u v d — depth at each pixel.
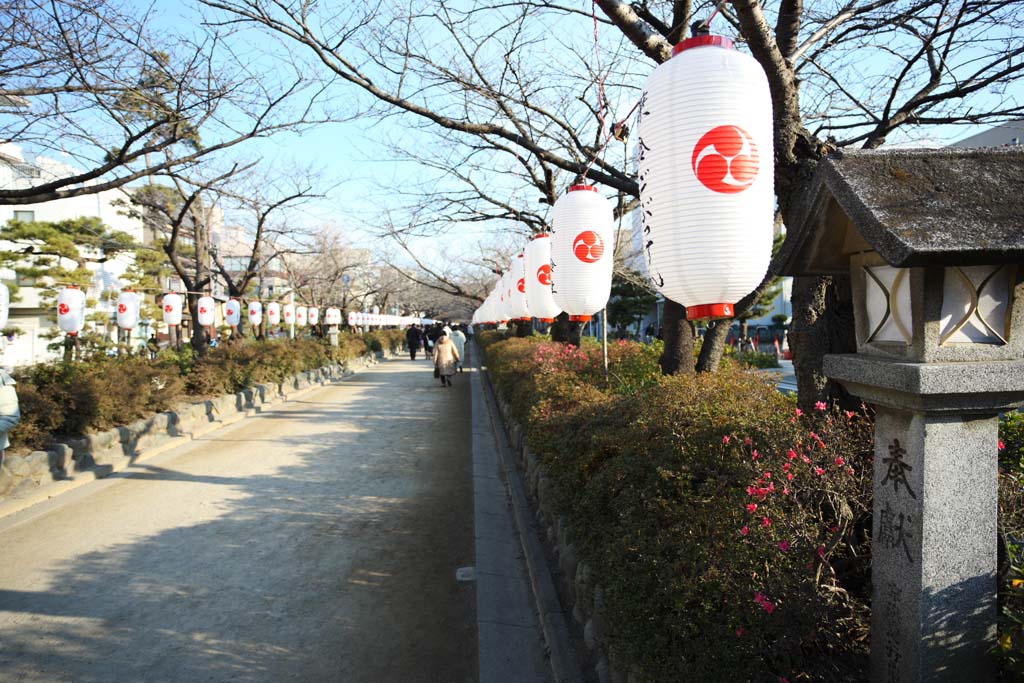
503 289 10.95
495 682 3.09
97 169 6.86
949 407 1.79
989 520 1.86
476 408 12.66
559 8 5.83
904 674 1.89
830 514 2.77
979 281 1.83
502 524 5.49
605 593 2.44
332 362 20.94
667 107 2.59
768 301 22.27
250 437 9.89
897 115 5.62
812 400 3.71
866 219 1.74
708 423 3.06
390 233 10.73
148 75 7.30
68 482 6.65
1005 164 1.92
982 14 4.91
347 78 5.80
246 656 3.43
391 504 6.26
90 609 3.95
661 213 2.62
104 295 20.47
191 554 4.88
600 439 3.62
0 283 5.34
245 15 5.74
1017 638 1.74
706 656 1.92
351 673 3.29
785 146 3.91
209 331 15.38
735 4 3.36
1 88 6.29
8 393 4.49
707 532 2.27
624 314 27.50
